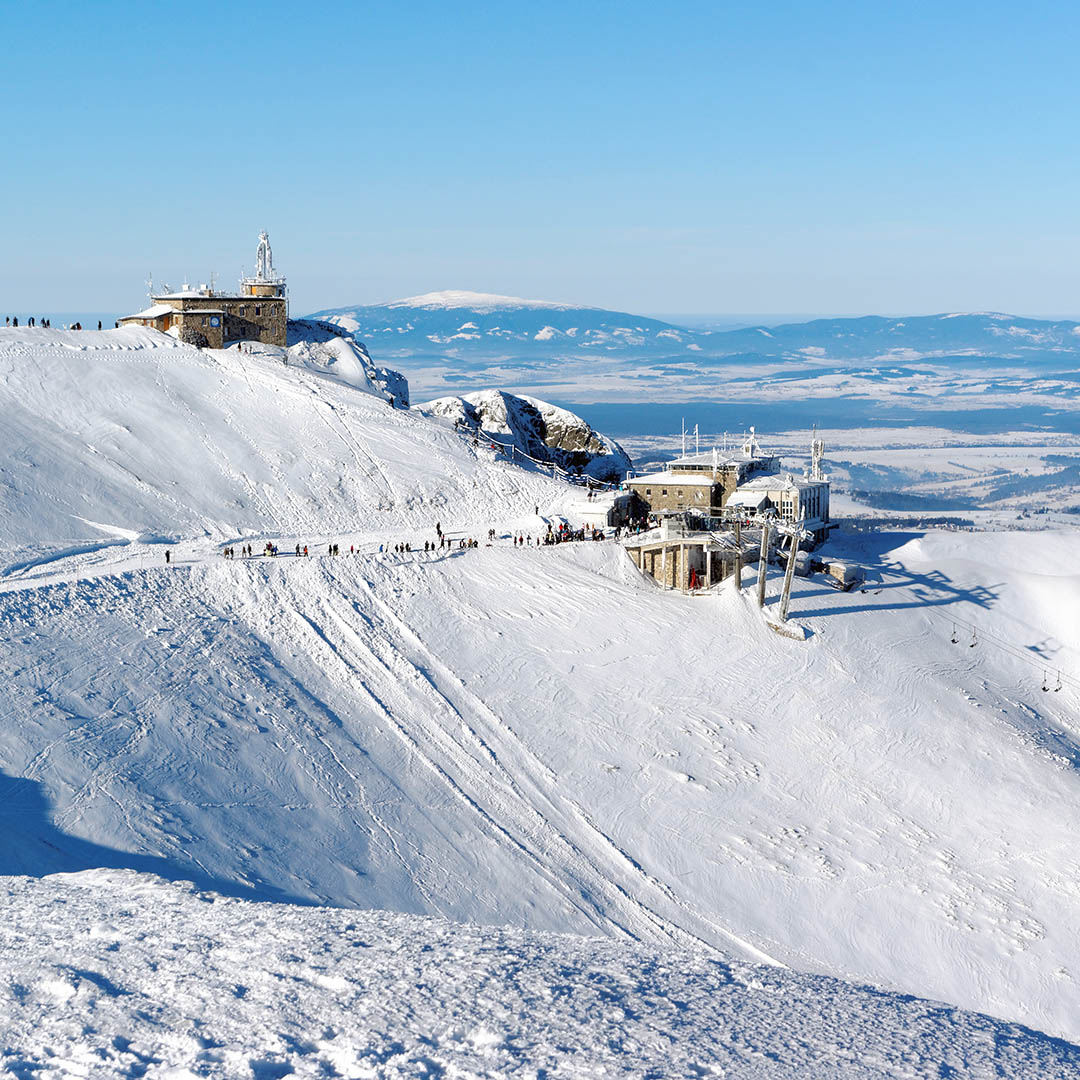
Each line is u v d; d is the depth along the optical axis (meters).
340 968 28.72
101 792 57.19
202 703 70.12
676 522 103.19
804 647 91.12
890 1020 29.14
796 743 78.69
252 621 84.25
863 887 64.12
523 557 100.75
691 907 61.12
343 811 63.12
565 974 29.86
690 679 85.31
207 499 109.50
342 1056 23.22
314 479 116.81
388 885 56.56
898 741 80.06
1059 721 91.44
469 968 29.44
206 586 86.81
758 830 68.88
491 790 69.75
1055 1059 27.88
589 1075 23.08
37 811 54.00
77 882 39.84
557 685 82.88
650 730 78.44
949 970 57.91
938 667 93.62
